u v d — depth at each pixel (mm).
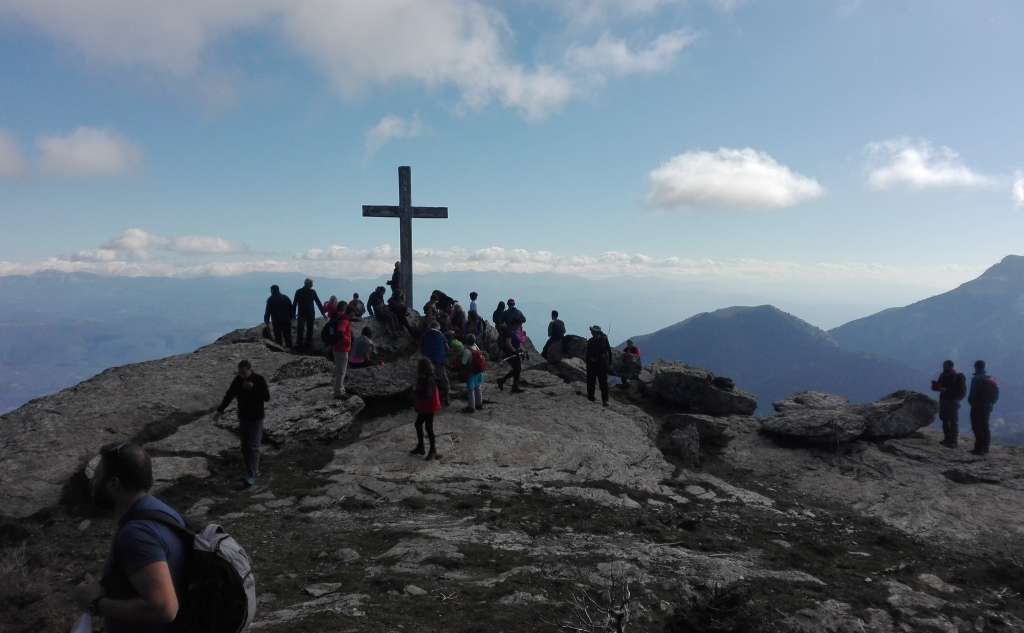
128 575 2830
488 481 13969
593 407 20312
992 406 19062
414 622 7141
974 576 11273
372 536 10492
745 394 22734
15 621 7492
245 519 11281
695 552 10758
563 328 27453
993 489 16797
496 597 7996
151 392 17938
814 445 19547
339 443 16391
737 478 17188
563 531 11211
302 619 7066
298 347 24703
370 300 27250
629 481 15000
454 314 26188
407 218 28859
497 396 20984
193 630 2979
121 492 3086
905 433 20328
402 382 19266
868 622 8547
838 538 12922
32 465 13188
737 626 7457
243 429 13086
